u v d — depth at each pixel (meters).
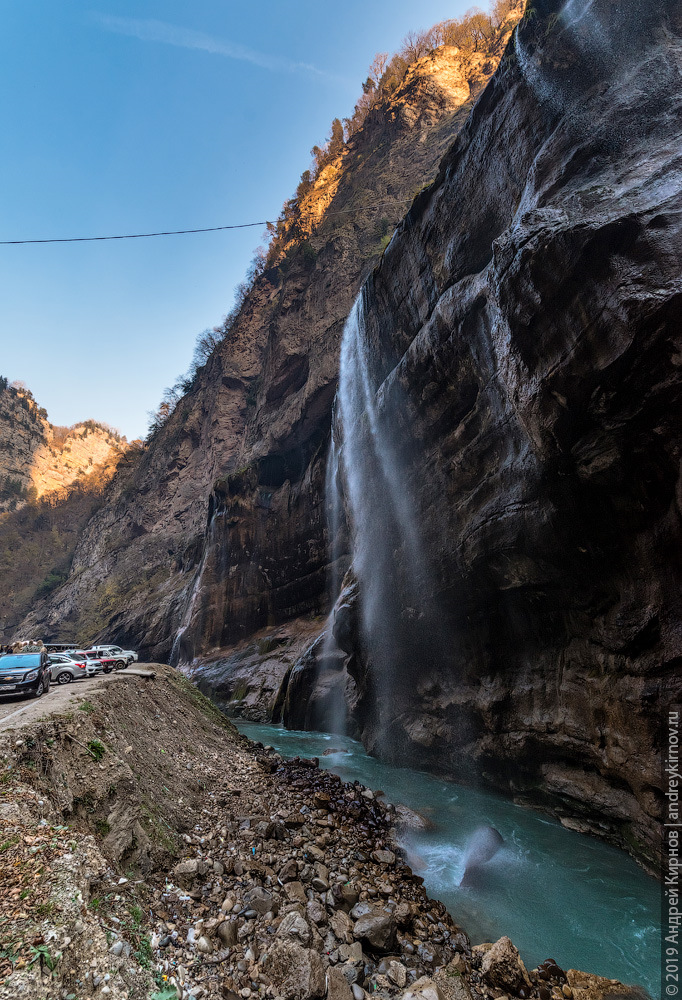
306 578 33.97
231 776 11.62
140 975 4.33
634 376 8.43
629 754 9.11
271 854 8.14
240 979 5.11
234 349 65.88
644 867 8.86
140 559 65.50
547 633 12.65
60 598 80.31
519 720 12.72
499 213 14.49
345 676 23.30
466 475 14.56
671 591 8.72
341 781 13.10
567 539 10.72
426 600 16.03
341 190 61.50
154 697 13.24
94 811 6.66
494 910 7.60
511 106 13.55
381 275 21.19
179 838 7.77
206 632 37.56
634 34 10.80
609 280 8.55
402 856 9.31
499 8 62.66
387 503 18.91
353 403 26.44
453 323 14.57
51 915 4.18
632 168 9.49
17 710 9.73
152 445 86.56
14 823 5.32
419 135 54.75
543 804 12.02
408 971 5.72
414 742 16.25
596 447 9.38
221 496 41.66
